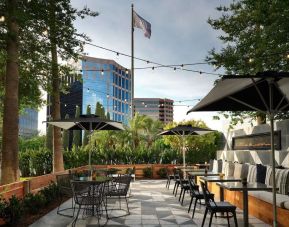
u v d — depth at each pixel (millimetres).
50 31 12492
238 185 7211
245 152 16062
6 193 7934
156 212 9328
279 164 12484
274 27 11875
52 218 8461
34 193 9617
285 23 11727
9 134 10844
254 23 14234
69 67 15328
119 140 30812
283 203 6949
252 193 8586
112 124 12773
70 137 43812
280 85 4652
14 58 11031
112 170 11961
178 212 9320
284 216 6973
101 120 11797
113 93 137750
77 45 13094
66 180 9320
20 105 17375
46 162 18969
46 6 11867
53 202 10531
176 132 16391
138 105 151375
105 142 30734
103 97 132000
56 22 12469
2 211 7184
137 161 20453
